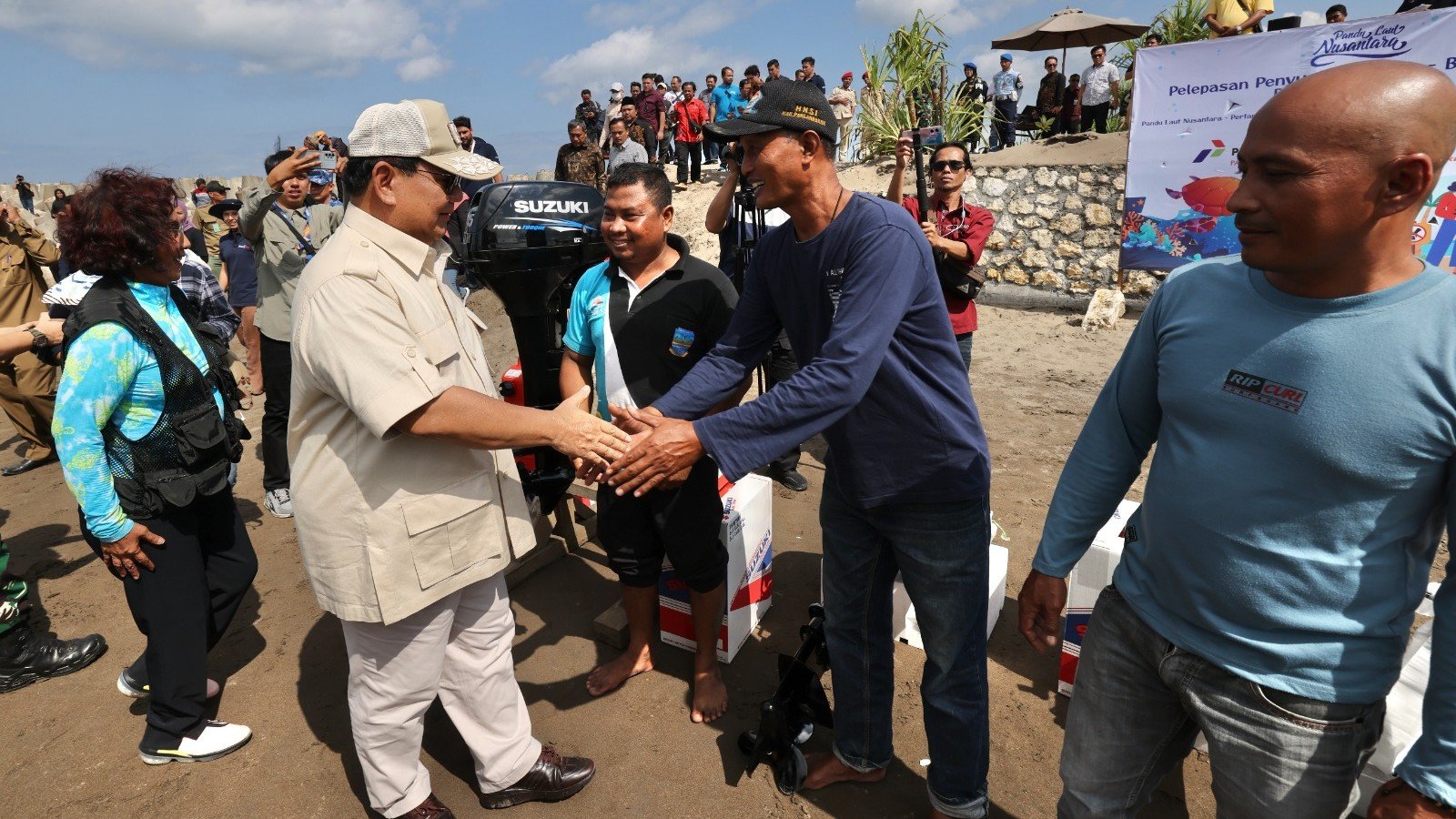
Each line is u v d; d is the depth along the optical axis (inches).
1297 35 254.1
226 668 115.0
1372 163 40.3
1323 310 45.3
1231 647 51.0
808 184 67.1
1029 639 65.9
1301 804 49.8
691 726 100.1
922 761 93.3
